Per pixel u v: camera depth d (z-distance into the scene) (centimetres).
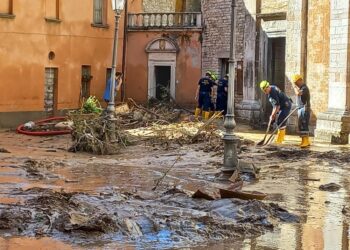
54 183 1268
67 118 2603
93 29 3153
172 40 3291
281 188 1254
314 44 2275
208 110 2783
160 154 1864
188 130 2214
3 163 1550
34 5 2814
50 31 2902
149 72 3362
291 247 788
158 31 3322
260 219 920
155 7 3650
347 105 2080
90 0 3130
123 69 3356
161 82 3388
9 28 2703
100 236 802
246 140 2042
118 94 3334
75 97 3055
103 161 1706
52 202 968
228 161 1401
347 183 1323
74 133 1967
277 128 2019
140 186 1250
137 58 3384
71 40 3023
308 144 1934
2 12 2691
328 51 2208
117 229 823
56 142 2222
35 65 2831
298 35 2333
